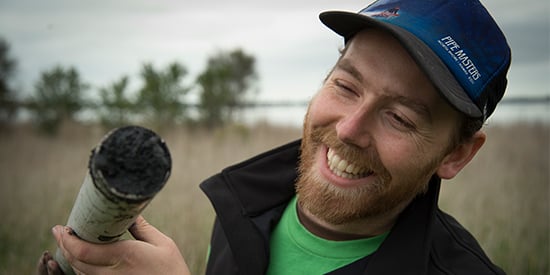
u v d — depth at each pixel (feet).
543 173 21.67
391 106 3.78
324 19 4.20
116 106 35.12
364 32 3.99
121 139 2.33
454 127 3.99
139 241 3.17
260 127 35.24
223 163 23.71
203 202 16.38
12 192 18.31
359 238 4.52
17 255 12.34
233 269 4.98
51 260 3.46
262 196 5.26
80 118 38.17
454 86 3.67
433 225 4.29
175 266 3.26
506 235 13.07
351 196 4.08
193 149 27.55
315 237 4.63
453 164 4.27
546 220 14.75
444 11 3.88
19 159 25.73
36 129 37.55
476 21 3.90
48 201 17.17
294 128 35.27
